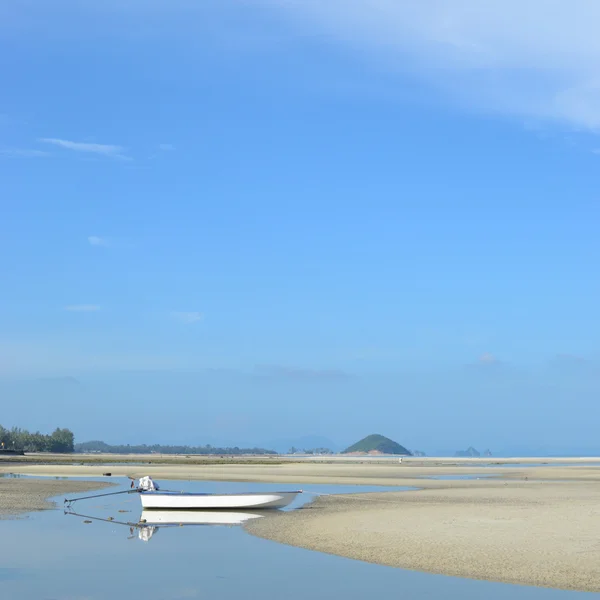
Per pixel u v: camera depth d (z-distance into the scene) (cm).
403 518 3834
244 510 4547
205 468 12169
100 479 8175
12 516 4234
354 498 5447
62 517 4203
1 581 2383
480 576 2341
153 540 3278
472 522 3584
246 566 2609
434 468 14038
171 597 2156
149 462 16525
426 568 2481
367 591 2188
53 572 2527
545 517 3788
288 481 8038
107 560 2756
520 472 11675
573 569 2405
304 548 2992
